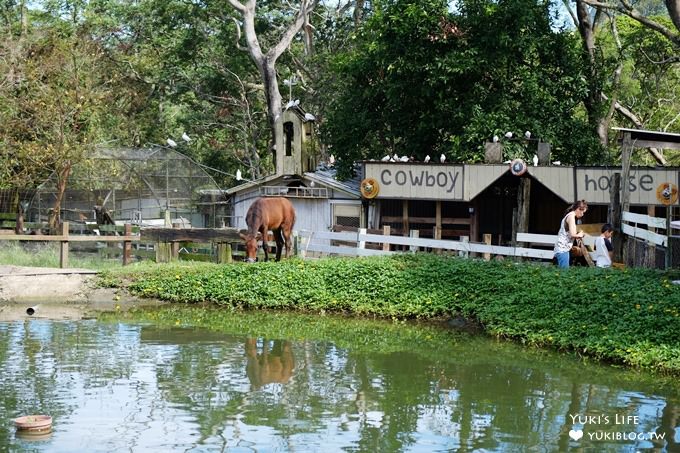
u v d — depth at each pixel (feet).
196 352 51.21
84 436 34.73
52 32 117.39
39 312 66.18
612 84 122.31
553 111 100.83
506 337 56.29
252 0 127.75
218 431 35.53
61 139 102.42
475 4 98.07
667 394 41.50
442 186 88.74
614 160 118.62
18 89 111.86
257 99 151.74
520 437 34.88
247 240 74.84
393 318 63.57
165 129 156.35
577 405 39.52
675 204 81.20
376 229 89.51
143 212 109.29
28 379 43.75
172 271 74.74
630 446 33.81
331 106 119.14
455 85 100.32
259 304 68.64
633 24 135.23
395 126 105.50
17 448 33.24
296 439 34.50
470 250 77.05
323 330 59.57
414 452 33.01
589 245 72.18
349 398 40.91
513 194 97.50
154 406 39.11
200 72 145.89
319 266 71.61
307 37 143.84
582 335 52.65
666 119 135.23
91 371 45.73
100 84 135.74
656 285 56.49
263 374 45.57
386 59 100.94
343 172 104.53
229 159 155.12
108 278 74.13
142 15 152.35
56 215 100.68
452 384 43.62
